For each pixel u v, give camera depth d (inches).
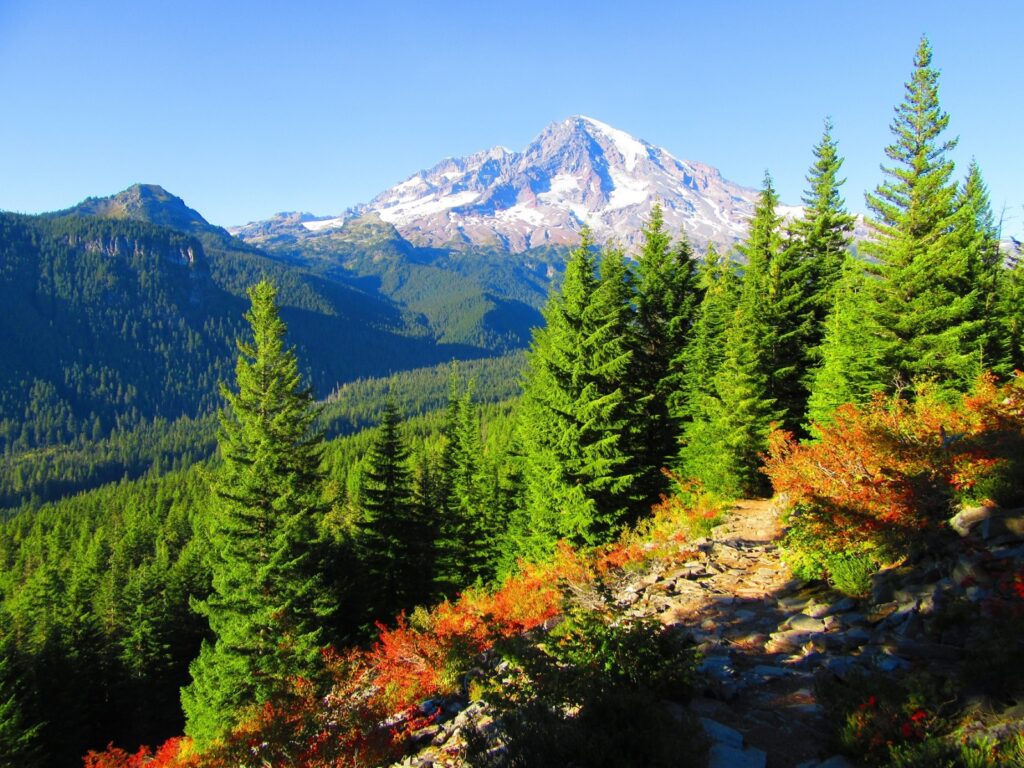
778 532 522.3
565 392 842.2
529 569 649.6
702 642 323.6
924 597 286.5
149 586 1813.5
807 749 210.5
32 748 1216.2
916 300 902.4
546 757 195.3
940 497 329.7
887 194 986.1
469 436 1715.1
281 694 336.8
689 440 961.5
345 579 1200.8
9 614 1770.4
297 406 983.0
